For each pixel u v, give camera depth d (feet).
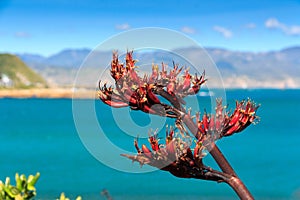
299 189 186.70
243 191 10.21
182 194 163.53
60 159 252.01
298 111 597.52
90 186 185.68
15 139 351.46
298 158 251.80
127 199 168.96
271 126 410.72
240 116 10.27
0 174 229.04
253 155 265.75
